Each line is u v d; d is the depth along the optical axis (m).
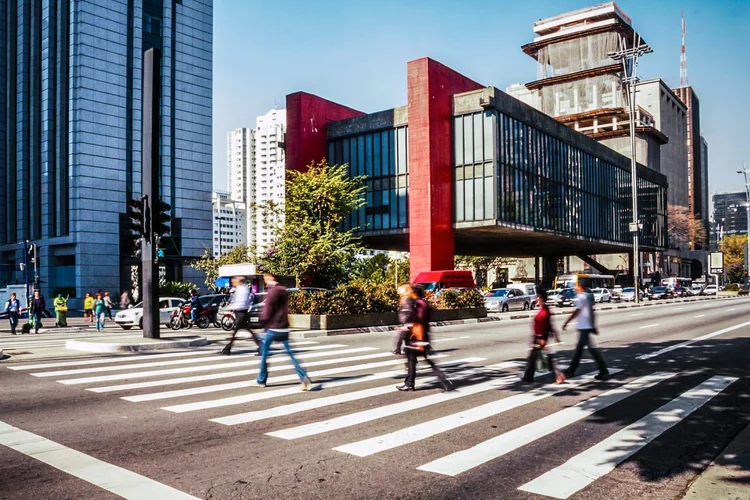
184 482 5.11
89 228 56.59
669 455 5.97
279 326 9.60
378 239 52.12
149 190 16.44
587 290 10.85
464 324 25.38
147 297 16.33
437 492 4.89
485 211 43.53
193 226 65.44
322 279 33.44
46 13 60.88
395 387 9.80
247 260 39.34
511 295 38.09
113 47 59.22
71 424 7.18
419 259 42.97
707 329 20.80
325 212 35.50
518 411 7.97
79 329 26.08
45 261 59.50
